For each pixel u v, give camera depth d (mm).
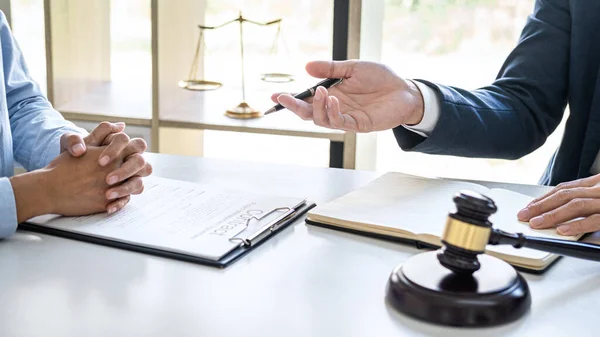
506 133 1368
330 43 2539
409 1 2469
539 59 1466
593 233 958
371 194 1098
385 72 1218
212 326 704
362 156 2523
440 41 2484
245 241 910
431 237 909
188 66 2584
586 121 1440
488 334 700
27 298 763
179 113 2516
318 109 1095
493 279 748
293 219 1028
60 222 997
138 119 2469
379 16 2443
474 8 2436
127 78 2826
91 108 2566
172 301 759
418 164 2625
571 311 751
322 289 795
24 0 2805
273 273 838
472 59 2477
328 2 2516
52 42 2551
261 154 2744
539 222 938
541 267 845
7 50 1468
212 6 2609
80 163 1039
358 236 969
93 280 813
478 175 2600
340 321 719
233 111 2457
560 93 1467
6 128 1304
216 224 978
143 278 819
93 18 2686
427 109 1261
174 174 1271
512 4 2406
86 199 1018
